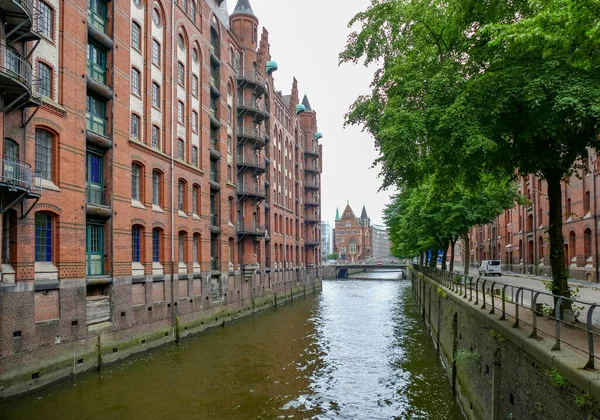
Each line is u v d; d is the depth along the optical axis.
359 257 167.25
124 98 23.09
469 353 14.25
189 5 30.72
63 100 18.56
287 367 21.41
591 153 31.39
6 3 14.48
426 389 17.95
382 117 14.22
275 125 53.00
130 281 22.84
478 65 13.12
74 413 14.82
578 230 33.78
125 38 23.41
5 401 15.31
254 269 39.88
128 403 15.98
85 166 19.84
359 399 16.86
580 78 10.02
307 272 67.44
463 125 11.36
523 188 49.38
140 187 24.70
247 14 41.88
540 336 9.13
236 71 40.34
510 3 11.91
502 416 10.54
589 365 6.65
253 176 42.09
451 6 12.85
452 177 14.43
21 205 16.31
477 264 72.12
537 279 36.72
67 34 18.95
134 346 22.91
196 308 29.98
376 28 15.63
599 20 7.28
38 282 17.00
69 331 18.34
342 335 29.91
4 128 15.77
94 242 21.09
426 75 13.54
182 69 29.92
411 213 35.12
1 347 15.20
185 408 15.73
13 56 15.70
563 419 7.06
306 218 70.62
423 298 39.16
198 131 31.64
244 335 29.70
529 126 11.05
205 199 32.12
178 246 28.45
